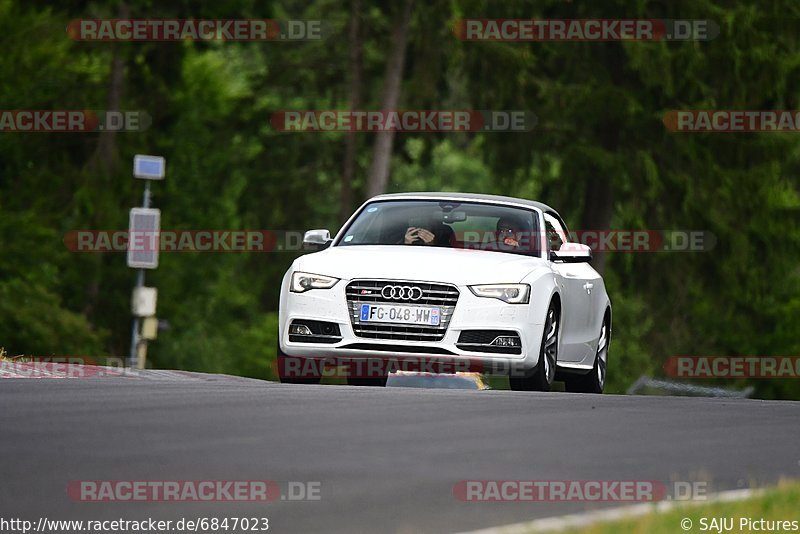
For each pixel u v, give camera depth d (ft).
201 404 121.80
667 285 481.87
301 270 163.73
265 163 505.25
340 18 501.56
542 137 472.44
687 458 101.91
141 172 388.78
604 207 485.56
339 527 74.69
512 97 468.75
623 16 465.06
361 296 159.94
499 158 476.54
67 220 518.37
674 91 463.42
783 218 485.15
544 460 98.43
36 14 488.85
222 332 621.72
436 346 158.10
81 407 117.39
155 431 104.99
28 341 446.19
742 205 476.54
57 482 84.79
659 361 494.18
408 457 97.30
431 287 159.12
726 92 468.34
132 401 122.83
